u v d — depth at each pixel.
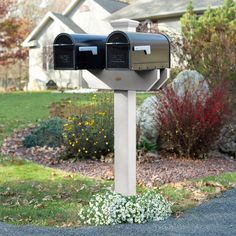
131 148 5.86
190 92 9.69
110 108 10.49
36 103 19.42
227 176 8.25
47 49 31.14
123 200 5.76
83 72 6.00
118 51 5.38
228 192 7.25
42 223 5.89
